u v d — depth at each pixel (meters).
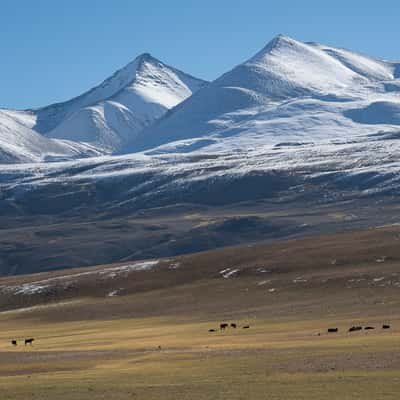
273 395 132.38
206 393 137.12
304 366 164.25
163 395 136.88
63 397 140.38
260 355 186.00
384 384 137.12
